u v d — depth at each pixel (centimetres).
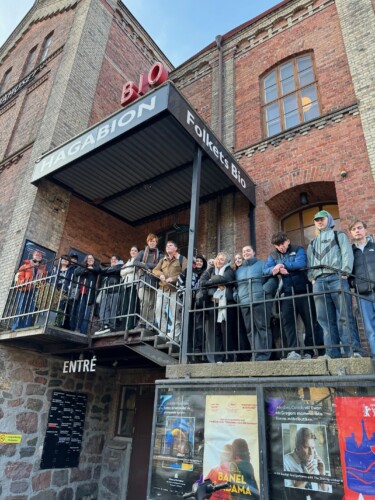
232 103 895
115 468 697
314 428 300
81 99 878
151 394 720
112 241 855
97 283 609
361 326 512
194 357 448
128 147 629
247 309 445
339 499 272
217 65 985
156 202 812
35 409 621
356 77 688
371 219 571
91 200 803
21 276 627
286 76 833
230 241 735
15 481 570
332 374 316
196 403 364
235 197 769
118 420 750
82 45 930
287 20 882
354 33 728
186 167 677
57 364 672
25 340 579
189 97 1018
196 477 335
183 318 449
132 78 1085
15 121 987
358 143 637
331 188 670
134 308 531
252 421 326
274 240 451
